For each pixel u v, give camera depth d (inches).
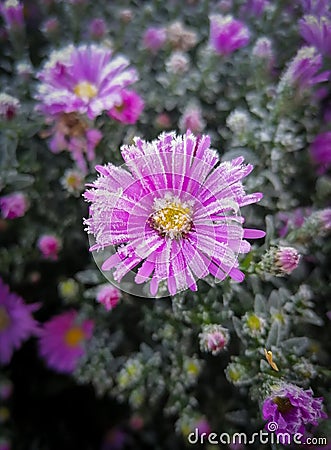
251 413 3.8
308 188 4.2
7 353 3.8
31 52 4.7
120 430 4.1
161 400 4.0
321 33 4.0
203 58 4.0
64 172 4.0
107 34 4.5
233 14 4.6
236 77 4.3
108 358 3.8
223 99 4.3
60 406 4.1
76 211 4.0
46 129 3.9
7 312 3.8
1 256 3.9
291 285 3.9
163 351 3.8
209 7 4.6
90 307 3.9
